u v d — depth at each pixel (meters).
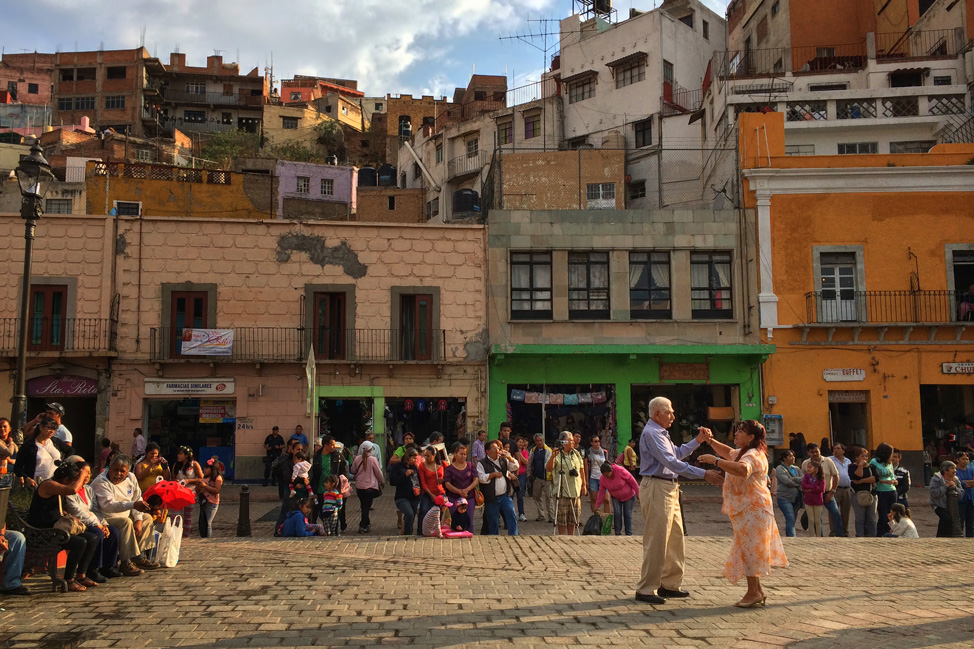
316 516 14.96
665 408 7.88
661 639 6.39
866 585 8.84
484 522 13.50
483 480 13.32
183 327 25.58
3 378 24.47
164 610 7.55
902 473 15.91
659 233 26.98
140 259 25.56
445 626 6.86
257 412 25.42
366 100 103.81
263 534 15.36
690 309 26.70
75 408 26.89
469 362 26.31
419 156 61.44
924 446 27.22
